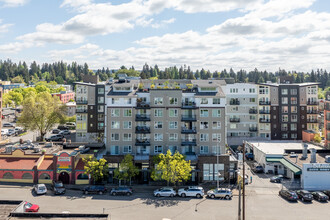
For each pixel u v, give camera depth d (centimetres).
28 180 5862
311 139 8750
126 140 6450
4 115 15750
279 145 7994
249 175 6619
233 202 4931
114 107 6419
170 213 4406
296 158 6200
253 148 8000
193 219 4184
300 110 9294
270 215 4338
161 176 5491
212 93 6550
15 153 6194
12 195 5097
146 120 6369
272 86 9325
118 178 5606
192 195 5222
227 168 6034
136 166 6056
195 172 6034
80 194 5291
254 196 5228
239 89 9462
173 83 7656
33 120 9169
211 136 6469
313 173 5650
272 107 9312
